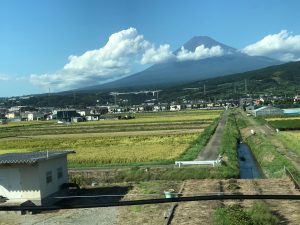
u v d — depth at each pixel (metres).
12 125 148.88
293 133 66.56
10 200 26.23
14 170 26.33
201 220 20.25
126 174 35.47
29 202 25.69
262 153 45.84
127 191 30.28
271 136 65.31
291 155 43.66
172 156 45.38
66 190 29.14
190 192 27.08
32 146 66.94
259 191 26.20
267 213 19.39
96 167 39.09
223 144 55.09
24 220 23.66
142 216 22.78
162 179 34.72
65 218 23.66
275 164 37.69
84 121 165.25
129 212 23.97
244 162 45.53
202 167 35.50
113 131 96.12
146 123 120.00
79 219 23.19
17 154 29.77
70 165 41.28
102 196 28.58
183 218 21.02
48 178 27.28
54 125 139.88
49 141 75.31
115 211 24.48
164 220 21.50
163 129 94.12
